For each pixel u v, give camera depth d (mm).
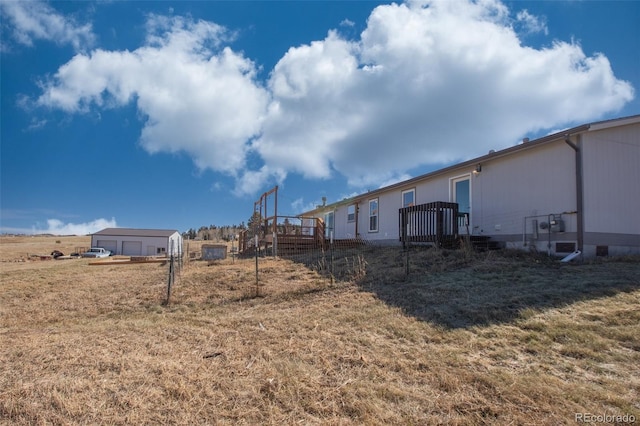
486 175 10047
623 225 8117
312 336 4172
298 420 2395
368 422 2340
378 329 4301
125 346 4070
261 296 6824
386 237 14500
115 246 45719
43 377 3148
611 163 8078
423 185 12570
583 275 6039
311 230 17828
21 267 16734
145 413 2502
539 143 8305
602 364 3068
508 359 3273
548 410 2412
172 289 7848
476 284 5973
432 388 2793
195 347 3986
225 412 2508
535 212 8602
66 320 6020
